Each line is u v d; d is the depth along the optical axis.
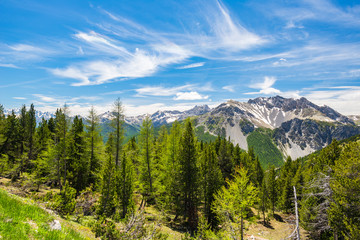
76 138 38.94
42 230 7.86
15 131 49.50
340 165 19.30
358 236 14.91
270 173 49.78
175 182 31.03
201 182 31.62
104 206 23.09
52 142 37.72
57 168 33.44
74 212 17.55
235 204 20.36
